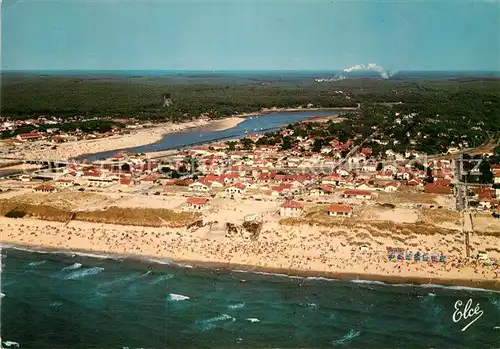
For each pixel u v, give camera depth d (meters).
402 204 190.75
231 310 124.94
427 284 137.62
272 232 166.00
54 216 184.12
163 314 123.00
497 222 170.50
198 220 177.12
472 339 112.88
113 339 112.69
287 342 111.31
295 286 137.12
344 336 114.12
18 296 131.88
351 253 152.88
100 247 164.25
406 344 111.19
